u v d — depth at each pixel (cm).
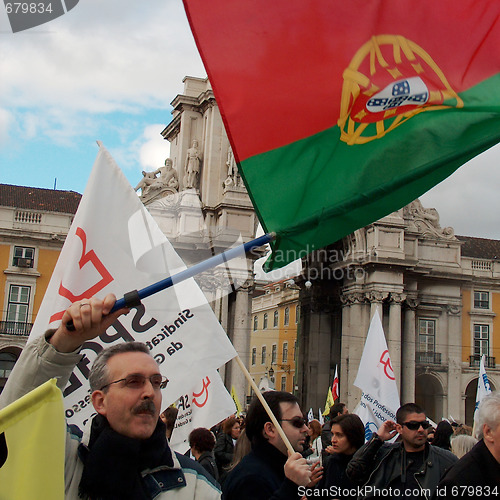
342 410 782
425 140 313
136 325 391
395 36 316
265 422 345
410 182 309
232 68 298
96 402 243
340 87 306
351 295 3114
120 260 381
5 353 3041
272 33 302
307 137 303
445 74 320
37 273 3038
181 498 246
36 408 203
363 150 307
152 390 240
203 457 588
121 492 233
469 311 3334
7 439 199
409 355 3164
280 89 301
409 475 420
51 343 233
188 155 3141
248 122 298
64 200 3416
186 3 297
